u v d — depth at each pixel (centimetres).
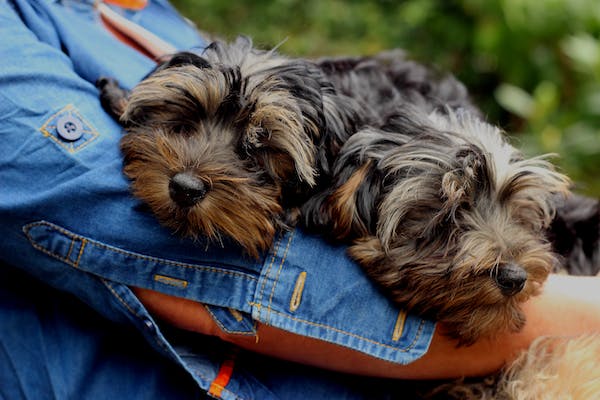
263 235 49
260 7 146
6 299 52
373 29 140
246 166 51
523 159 54
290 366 52
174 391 51
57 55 51
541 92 109
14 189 47
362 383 52
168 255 48
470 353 51
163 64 54
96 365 51
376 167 52
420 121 55
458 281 48
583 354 51
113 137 50
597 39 109
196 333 51
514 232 51
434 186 51
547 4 109
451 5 131
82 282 49
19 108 47
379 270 49
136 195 48
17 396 51
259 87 52
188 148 50
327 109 54
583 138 103
